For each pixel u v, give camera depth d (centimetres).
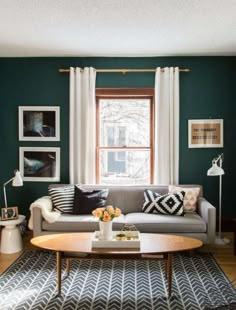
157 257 287
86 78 484
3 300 284
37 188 506
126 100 505
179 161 498
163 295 293
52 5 311
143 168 508
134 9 320
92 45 437
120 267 359
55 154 502
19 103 503
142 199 445
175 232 383
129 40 416
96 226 385
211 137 495
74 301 282
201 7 315
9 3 306
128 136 508
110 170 509
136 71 492
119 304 277
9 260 378
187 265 363
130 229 319
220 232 456
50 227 389
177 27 369
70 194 434
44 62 498
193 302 280
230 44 434
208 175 460
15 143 505
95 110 496
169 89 481
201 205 412
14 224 404
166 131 482
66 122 501
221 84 493
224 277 330
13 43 427
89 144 487
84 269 354
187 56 491
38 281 322
